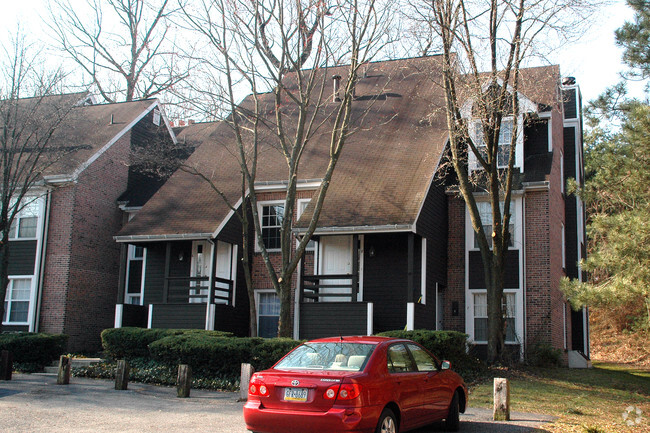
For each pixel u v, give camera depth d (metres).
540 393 15.30
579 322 26.11
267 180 22.89
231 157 25.17
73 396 13.71
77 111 25.39
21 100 23.30
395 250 20.92
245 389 13.49
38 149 21.69
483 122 18.52
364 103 25.39
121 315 22.05
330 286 19.84
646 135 15.81
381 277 20.92
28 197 24.08
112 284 25.75
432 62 21.55
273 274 18.34
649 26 19.81
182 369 14.18
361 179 21.55
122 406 12.53
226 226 21.91
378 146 23.11
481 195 22.33
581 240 27.11
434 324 21.09
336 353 8.91
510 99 20.30
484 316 22.17
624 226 14.15
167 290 21.69
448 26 17.94
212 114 19.30
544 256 21.42
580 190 16.67
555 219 22.92
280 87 18.56
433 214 21.42
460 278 22.56
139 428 10.29
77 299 23.84
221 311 21.36
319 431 7.92
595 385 17.34
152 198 24.02
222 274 22.95
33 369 19.33
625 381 18.98
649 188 15.78
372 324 18.98
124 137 26.67
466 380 16.56
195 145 28.50
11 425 10.38
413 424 9.08
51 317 23.36
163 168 26.73
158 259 23.73
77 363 19.27
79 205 24.16
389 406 8.55
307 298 21.67
